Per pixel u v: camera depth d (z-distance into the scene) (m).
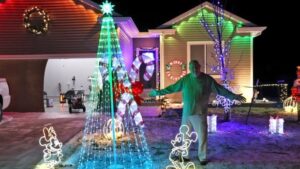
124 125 10.71
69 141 9.41
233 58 18.38
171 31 18.17
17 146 8.91
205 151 6.90
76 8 16.14
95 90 13.40
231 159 7.30
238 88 18.30
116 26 15.07
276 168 6.65
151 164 7.01
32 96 16.17
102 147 8.61
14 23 16.31
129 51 18.97
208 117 10.34
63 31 16.20
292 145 8.59
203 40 18.36
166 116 13.59
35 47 16.27
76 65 24.11
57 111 16.48
